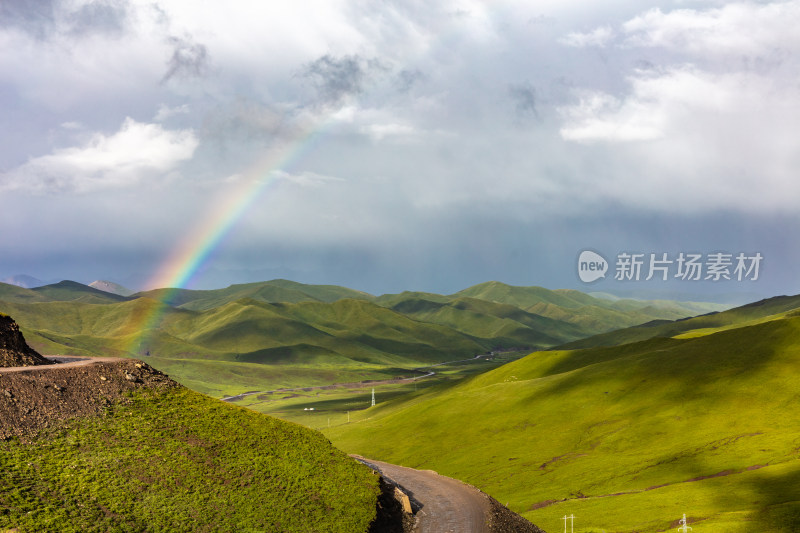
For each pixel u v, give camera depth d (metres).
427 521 81.38
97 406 72.88
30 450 60.31
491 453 192.25
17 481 54.97
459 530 77.75
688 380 198.50
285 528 63.31
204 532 57.97
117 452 65.56
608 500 135.38
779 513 103.88
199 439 74.81
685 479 141.12
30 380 70.69
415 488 102.00
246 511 63.91
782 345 199.00
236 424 82.81
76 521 52.62
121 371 82.69
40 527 49.91
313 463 80.31
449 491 99.50
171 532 56.16
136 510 57.44
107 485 59.41
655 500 127.25
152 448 68.69
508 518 88.19
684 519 105.69
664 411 184.88
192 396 85.88
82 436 65.88
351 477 80.25
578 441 186.25
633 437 175.38
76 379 75.75
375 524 72.12
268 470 73.94
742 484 126.94
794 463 133.88
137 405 76.88
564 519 125.81
